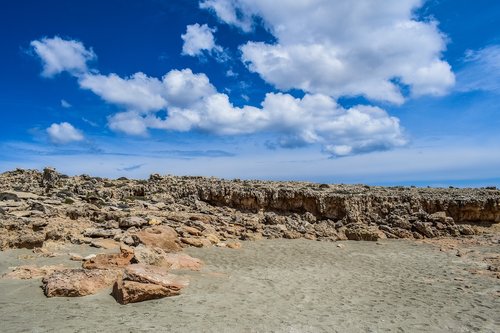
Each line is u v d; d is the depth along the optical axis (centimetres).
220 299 1464
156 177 4531
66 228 2527
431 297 1625
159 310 1305
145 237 2262
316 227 3334
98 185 4106
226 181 4572
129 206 3400
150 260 1797
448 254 2609
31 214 2711
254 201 3775
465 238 3162
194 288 1590
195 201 3809
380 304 1509
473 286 1816
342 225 3491
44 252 2062
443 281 1916
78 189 3725
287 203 3766
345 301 1532
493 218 3575
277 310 1377
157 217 2961
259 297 1528
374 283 1856
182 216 3128
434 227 3356
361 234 3134
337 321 1292
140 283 1423
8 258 1930
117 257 1795
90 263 1752
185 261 1983
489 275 2038
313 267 2167
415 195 3847
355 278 1948
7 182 3959
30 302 1330
